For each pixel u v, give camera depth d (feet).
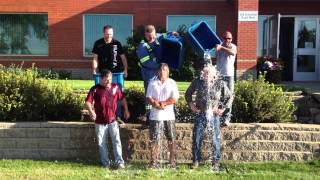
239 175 30.53
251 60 67.92
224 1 75.56
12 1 75.92
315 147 34.86
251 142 35.04
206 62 34.63
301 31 75.15
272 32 69.97
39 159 35.19
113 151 33.91
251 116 37.65
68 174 30.42
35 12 76.33
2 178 29.19
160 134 33.27
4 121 37.14
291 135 34.96
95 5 75.82
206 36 36.45
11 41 77.41
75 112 38.45
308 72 75.00
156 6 75.66
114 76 35.58
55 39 75.97
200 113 32.78
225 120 34.94
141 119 37.32
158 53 34.24
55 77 72.28
